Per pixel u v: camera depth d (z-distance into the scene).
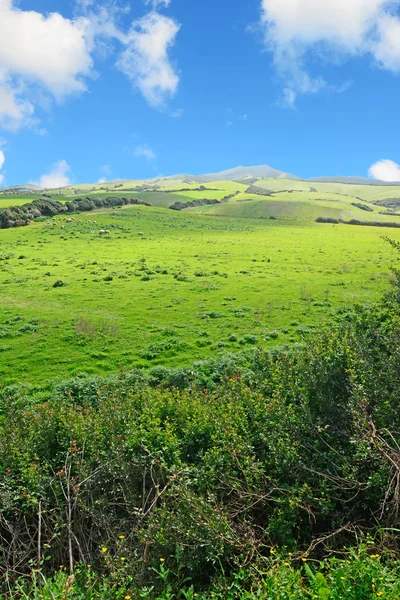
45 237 70.38
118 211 106.44
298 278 38.62
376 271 41.81
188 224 95.75
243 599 5.37
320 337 12.45
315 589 5.21
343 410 8.55
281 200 180.75
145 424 9.85
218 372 17.36
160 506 7.76
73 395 16.08
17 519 7.73
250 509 7.45
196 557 6.34
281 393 10.41
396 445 6.99
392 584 4.89
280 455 7.92
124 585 5.81
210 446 9.14
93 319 26.09
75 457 8.59
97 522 7.45
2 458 8.83
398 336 9.28
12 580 6.77
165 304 29.78
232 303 29.88
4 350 21.62
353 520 7.06
